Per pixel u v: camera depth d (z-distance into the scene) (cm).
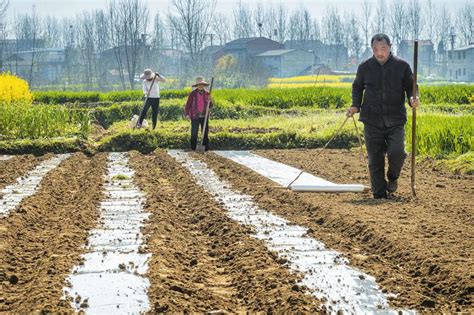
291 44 16725
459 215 1225
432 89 4781
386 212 1262
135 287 859
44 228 1233
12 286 895
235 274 943
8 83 3744
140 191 1592
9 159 2272
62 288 856
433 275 882
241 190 1584
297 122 3155
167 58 14888
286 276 895
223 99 4703
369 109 1434
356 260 970
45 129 2800
